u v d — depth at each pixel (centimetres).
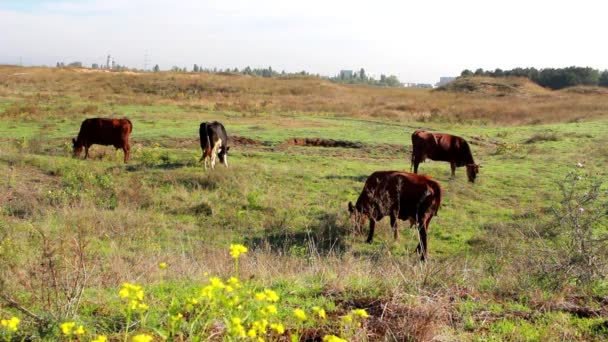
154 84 5400
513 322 567
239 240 1186
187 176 1584
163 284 637
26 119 2759
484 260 999
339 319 537
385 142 2423
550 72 9244
